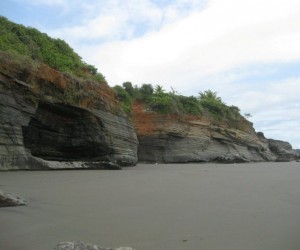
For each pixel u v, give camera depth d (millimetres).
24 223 7238
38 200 9516
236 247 5875
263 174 19469
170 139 47812
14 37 25125
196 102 56281
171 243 6082
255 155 67250
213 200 9852
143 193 11039
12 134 18922
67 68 27281
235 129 63094
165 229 6922
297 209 8758
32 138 22719
